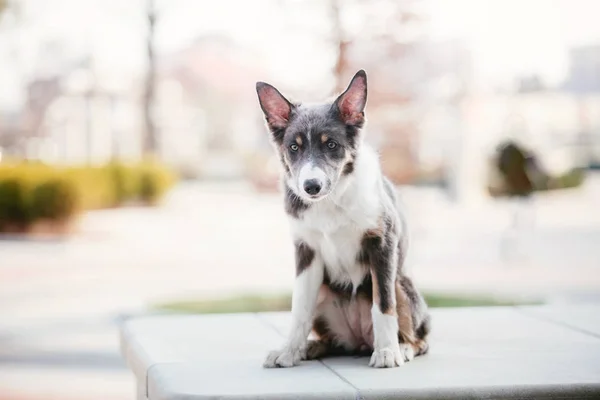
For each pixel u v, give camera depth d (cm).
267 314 695
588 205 3062
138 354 534
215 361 505
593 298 1254
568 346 543
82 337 1109
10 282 1600
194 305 1257
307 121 499
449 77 2334
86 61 4497
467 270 1619
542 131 3641
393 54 1526
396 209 509
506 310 697
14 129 4478
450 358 505
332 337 527
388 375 454
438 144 2855
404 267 525
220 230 2495
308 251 505
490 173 1742
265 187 3697
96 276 1653
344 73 1360
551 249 1928
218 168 4797
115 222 2778
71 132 4541
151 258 1919
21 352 1031
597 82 3869
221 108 5362
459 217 2597
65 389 855
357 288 507
